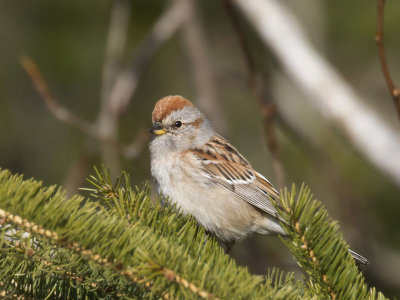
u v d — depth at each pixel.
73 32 13.36
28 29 13.32
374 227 12.74
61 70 13.38
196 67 13.51
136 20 14.15
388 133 10.34
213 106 13.26
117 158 11.49
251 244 12.18
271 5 11.49
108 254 4.61
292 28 11.39
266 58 14.99
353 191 12.59
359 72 14.40
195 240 5.37
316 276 5.25
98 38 13.41
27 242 4.74
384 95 14.48
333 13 13.90
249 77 11.05
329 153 13.44
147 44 12.46
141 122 14.01
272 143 10.90
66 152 13.30
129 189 5.79
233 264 4.70
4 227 4.69
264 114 10.91
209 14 15.53
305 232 5.36
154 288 4.42
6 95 13.42
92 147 11.60
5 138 13.41
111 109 11.72
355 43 14.12
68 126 13.47
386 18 13.34
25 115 13.54
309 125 14.02
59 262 5.00
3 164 13.32
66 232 4.62
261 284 4.71
